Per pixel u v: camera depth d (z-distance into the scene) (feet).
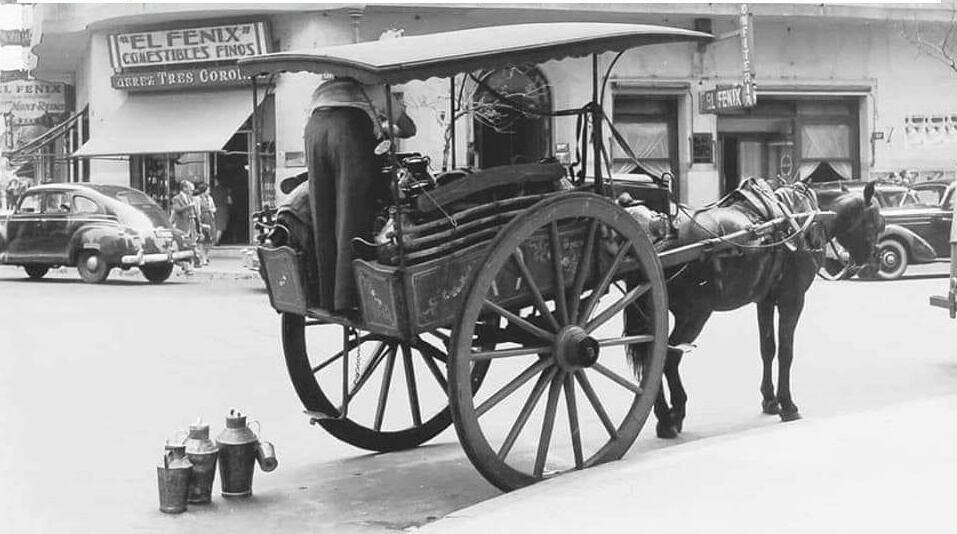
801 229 28.35
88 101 102.01
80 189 75.46
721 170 97.04
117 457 26.16
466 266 21.59
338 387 34.78
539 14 90.53
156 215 75.66
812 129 99.25
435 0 86.69
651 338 24.20
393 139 20.52
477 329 23.89
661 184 26.73
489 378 36.76
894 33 99.66
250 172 90.02
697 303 27.37
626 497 19.88
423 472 25.03
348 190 22.11
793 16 94.22
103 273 74.13
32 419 30.32
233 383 35.83
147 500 22.58
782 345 28.78
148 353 42.34
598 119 24.35
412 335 20.77
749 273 27.63
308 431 29.25
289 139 86.69
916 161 101.09
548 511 19.26
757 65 96.37
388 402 32.60
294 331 25.63
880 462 21.61
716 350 42.55
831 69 98.32
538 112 25.57
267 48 87.61
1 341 45.62
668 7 90.43
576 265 23.09
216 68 88.63
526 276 22.03
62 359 40.83
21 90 127.13
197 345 44.50
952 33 101.04
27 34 139.74
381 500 22.66
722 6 91.50
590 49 23.00
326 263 22.71
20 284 74.38
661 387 27.61
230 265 84.53
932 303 39.11
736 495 19.60
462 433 20.98
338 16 86.53
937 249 71.46
